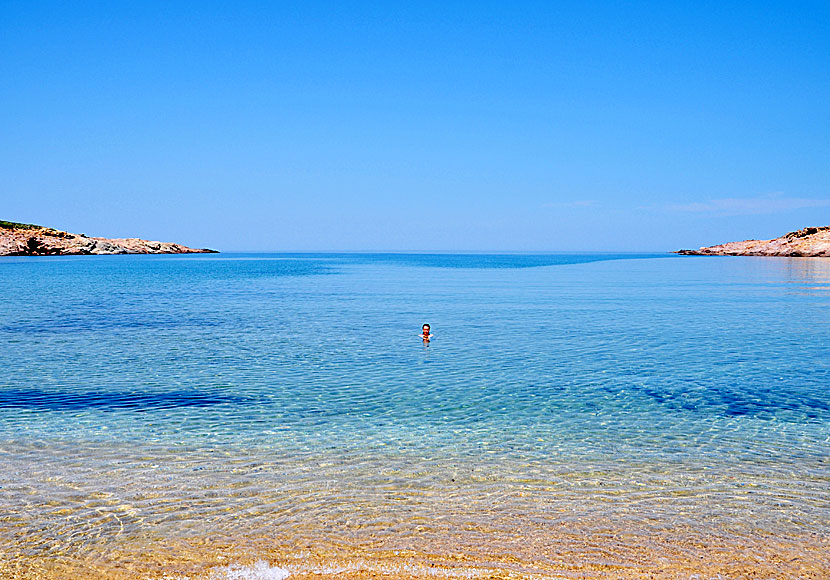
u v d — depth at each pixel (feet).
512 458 40.88
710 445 43.47
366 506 33.60
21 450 42.09
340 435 45.57
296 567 27.81
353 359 74.49
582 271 330.75
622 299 156.66
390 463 39.91
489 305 140.87
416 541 29.96
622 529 31.09
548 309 132.26
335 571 27.50
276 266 417.28
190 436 45.14
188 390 58.95
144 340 88.74
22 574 27.14
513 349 81.46
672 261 499.51
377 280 247.91
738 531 30.89
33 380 62.95
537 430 46.83
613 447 43.06
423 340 88.38
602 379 63.57
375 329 100.63
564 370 67.97
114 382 62.23
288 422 48.73
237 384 61.36
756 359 74.28
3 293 171.94
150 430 46.57
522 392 58.29
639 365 70.79
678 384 61.52
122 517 32.32
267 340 88.74
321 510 33.12
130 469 38.75
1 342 86.43
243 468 38.99
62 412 51.42
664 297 162.50
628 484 36.58
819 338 90.58
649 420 49.49
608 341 87.86
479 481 37.04
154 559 28.43
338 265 440.86
